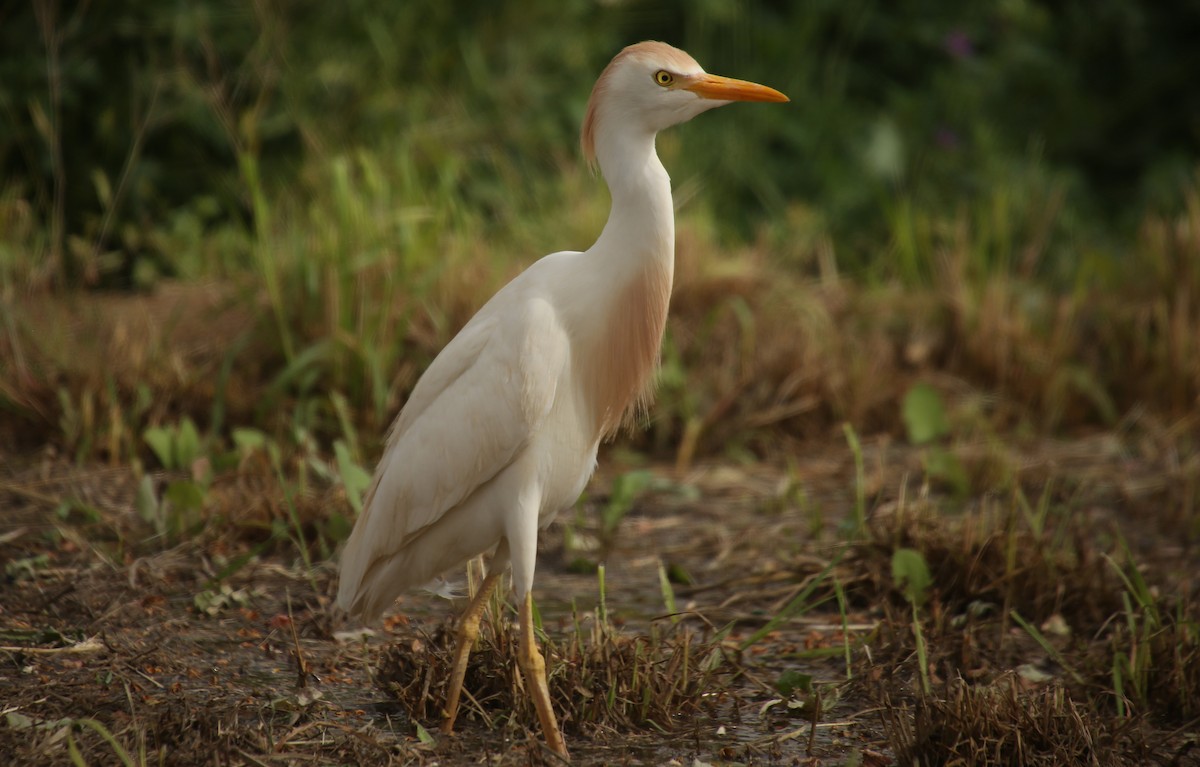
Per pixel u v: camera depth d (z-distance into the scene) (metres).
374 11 15.12
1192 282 12.74
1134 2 19.06
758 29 17.92
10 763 5.26
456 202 12.94
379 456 9.96
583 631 7.39
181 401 10.44
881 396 11.66
